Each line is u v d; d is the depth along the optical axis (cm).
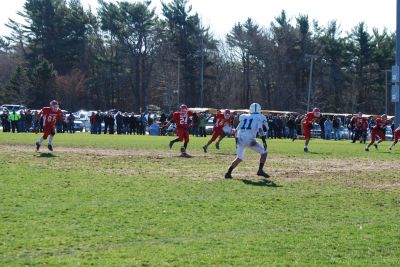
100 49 12925
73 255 1110
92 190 1884
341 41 12762
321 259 1115
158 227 1351
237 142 2294
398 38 6525
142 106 12825
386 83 11894
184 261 1080
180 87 12519
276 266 1061
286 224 1412
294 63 12750
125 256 1106
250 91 13438
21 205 1589
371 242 1248
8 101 11369
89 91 12612
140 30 12519
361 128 5669
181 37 12431
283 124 6850
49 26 12375
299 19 12875
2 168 2478
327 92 12750
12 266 1035
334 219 1485
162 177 2272
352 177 2394
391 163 3083
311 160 3198
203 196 1805
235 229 1345
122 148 3888
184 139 3344
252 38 12988
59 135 6031
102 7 12525
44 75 11125
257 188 2008
